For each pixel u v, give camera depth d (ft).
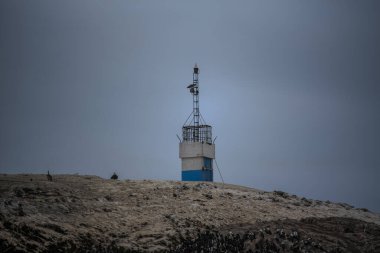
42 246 266.16
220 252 298.76
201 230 329.52
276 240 324.80
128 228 313.94
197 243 306.76
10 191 331.98
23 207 304.30
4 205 299.38
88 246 281.33
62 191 352.69
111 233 301.43
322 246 327.06
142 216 336.29
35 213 302.25
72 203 334.03
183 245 303.48
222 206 381.40
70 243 277.44
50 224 288.10
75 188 373.61
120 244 290.76
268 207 402.11
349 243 341.21
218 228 338.95
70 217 310.24
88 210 328.49
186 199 382.63
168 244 301.63
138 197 373.61
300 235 338.34
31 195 332.19
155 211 348.59
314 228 362.12
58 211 315.17
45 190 345.72
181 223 333.01
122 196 371.15
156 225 323.78
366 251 332.19
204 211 362.33
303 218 384.27
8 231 266.57
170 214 344.08
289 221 370.12
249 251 306.14
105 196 363.76
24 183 359.25
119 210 339.98
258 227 344.69
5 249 252.42
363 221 401.70
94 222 310.65
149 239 303.48
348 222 388.37
